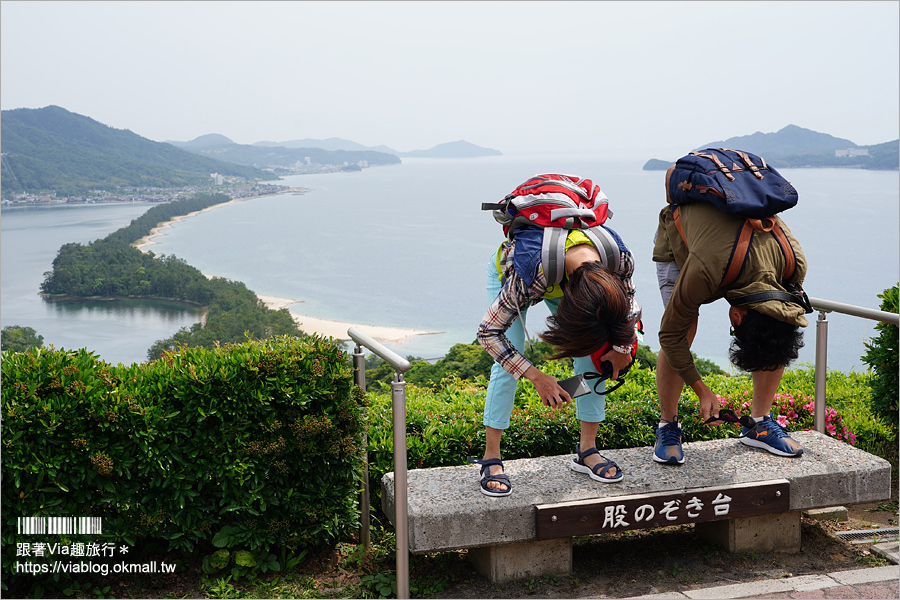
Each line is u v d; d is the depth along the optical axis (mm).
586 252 2539
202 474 2738
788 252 2850
